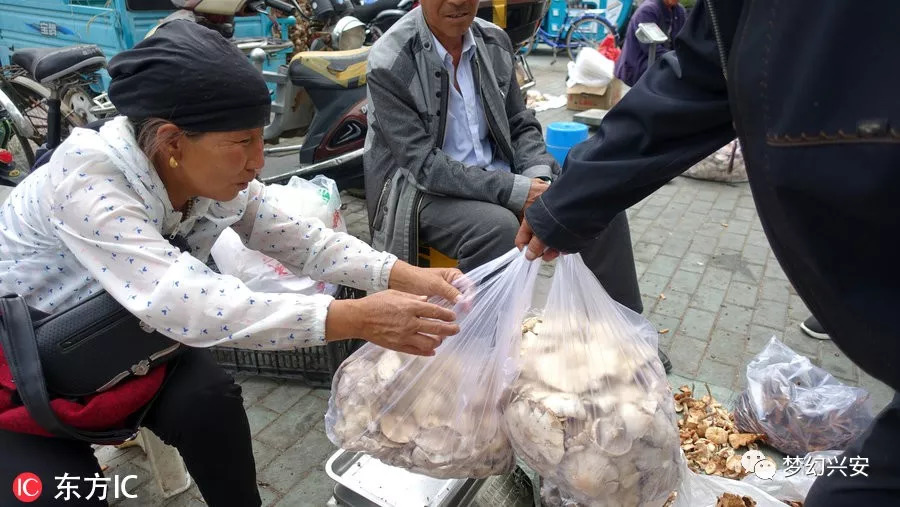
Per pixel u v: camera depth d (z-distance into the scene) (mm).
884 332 820
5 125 4340
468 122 2379
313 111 3832
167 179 1342
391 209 2350
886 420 1142
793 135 803
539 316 1596
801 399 2078
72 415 1326
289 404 2492
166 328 1246
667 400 1396
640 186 1303
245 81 1223
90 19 4371
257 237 1665
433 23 2182
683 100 1206
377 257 1653
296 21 5188
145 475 2146
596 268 2289
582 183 1327
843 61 749
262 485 2098
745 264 3598
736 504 1614
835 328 908
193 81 1179
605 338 1435
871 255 810
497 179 2197
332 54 3404
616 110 1318
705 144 1250
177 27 1242
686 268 3559
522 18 4277
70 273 1386
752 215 4320
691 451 2143
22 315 1283
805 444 2057
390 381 1446
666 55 1295
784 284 3367
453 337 1483
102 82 4316
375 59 2230
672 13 5371
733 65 901
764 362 2322
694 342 2855
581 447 1293
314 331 1262
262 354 2600
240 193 1584
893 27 711
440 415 1430
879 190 738
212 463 1552
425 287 1592
